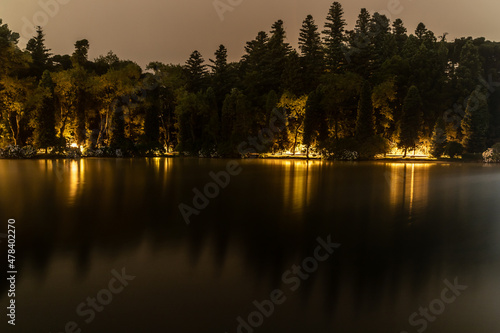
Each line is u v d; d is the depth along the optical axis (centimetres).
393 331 490
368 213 1289
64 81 5344
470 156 5688
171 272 693
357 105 5784
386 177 2661
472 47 6900
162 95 6569
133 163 4103
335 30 6838
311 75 6669
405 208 1395
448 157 5844
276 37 7506
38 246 854
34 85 5097
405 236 975
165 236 955
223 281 652
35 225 1056
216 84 7200
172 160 4903
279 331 486
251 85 6906
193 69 7462
